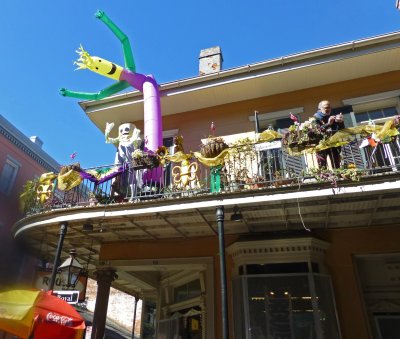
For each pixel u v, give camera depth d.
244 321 6.88
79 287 8.24
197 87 9.78
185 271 9.33
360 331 6.57
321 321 6.53
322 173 5.96
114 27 9.85
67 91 10.29
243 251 7.45
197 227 7.57
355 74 9.18
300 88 9.62
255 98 9.98
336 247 7.34
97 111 10.84
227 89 9.76
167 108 10.51
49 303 5.04
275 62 9.16
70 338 5.28
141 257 8.47
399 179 5.54
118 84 10.16
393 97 8.66
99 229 7.74
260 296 7.02
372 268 7.38
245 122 9.75
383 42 8.55
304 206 6.31
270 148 7.41
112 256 8.68
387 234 7.15
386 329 6.81
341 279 7.06
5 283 14.41
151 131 9.12
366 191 5.60
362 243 7.21
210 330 7.36
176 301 9.86
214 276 7.81
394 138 6.12
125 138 8.97
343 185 5.73
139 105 10.56
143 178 7.77
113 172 7.70
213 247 8.10
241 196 6.15
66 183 7.69
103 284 8.45
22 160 16.88
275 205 6.27
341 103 9.09
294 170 7.26
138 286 11.92
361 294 6.89
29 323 4.63
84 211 6.95
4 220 15.29
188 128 10.30
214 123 10.09
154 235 8.20
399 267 7.22
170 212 6.60
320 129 6.46
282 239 7.20
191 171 7.26
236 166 7.33
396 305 6.95
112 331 17.22
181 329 9.22
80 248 9.24
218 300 7.61
